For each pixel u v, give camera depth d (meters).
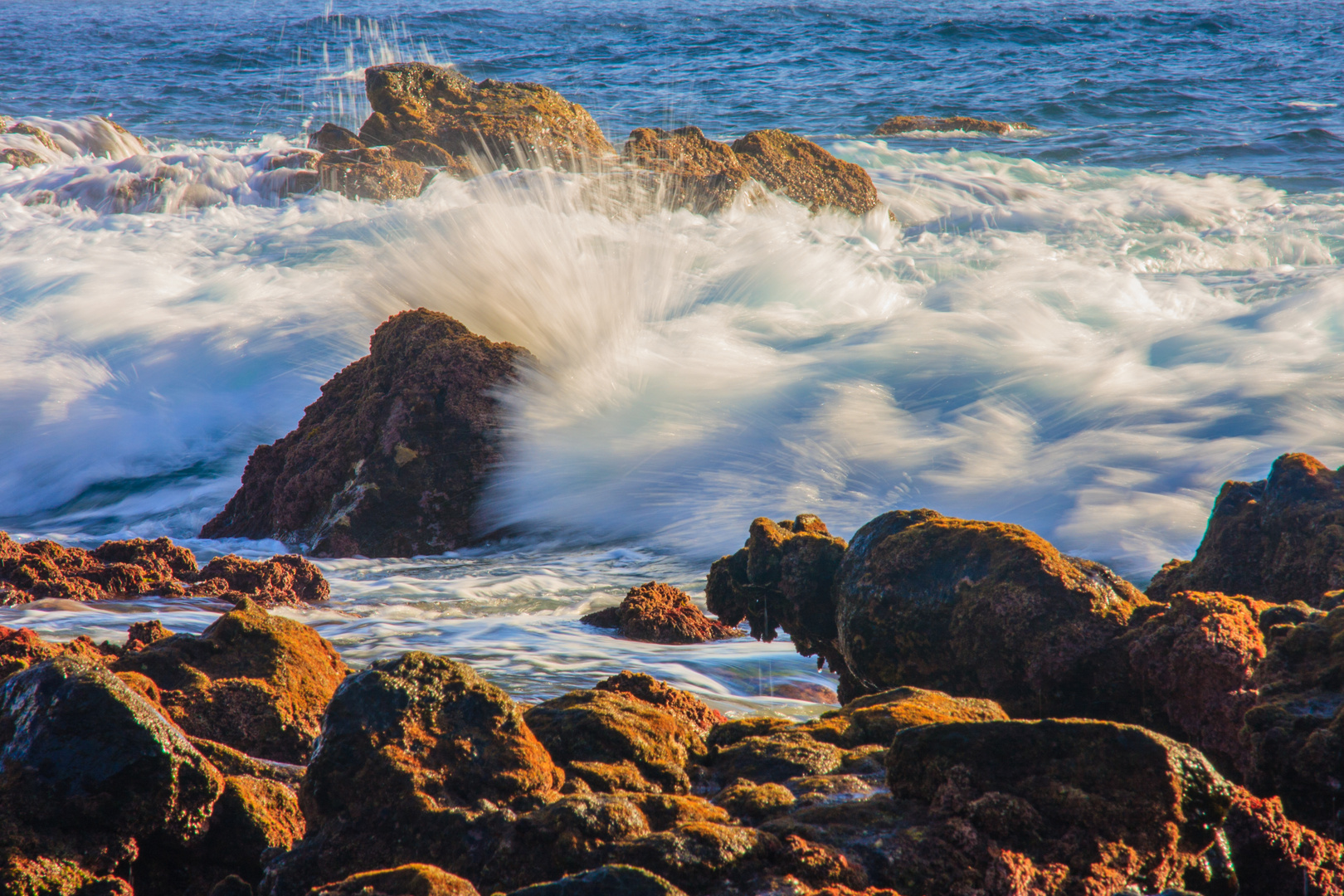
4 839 8.43
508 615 24.55
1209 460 30.89
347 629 22.83
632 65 167.88
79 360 44.56
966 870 7.82
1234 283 50.53
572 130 80.50
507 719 9.04
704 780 10.05
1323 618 12.09
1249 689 12.20
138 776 8.84
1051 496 30.11
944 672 15.04
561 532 31.89
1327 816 10.23
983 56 168.12
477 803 8.49
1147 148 99.31
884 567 15.79
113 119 125.12
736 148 71.81
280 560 26.02
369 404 33.47
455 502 32.38
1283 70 144.88
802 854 7.69
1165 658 12.92
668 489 32.66
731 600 19.33
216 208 72.62
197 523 36.22
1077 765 8.16
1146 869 7.97
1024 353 39.88
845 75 153.50
